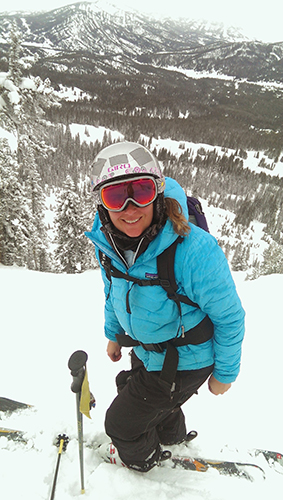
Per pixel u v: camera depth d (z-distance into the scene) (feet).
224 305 4.47
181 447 7.19
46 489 5.77
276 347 13.39
